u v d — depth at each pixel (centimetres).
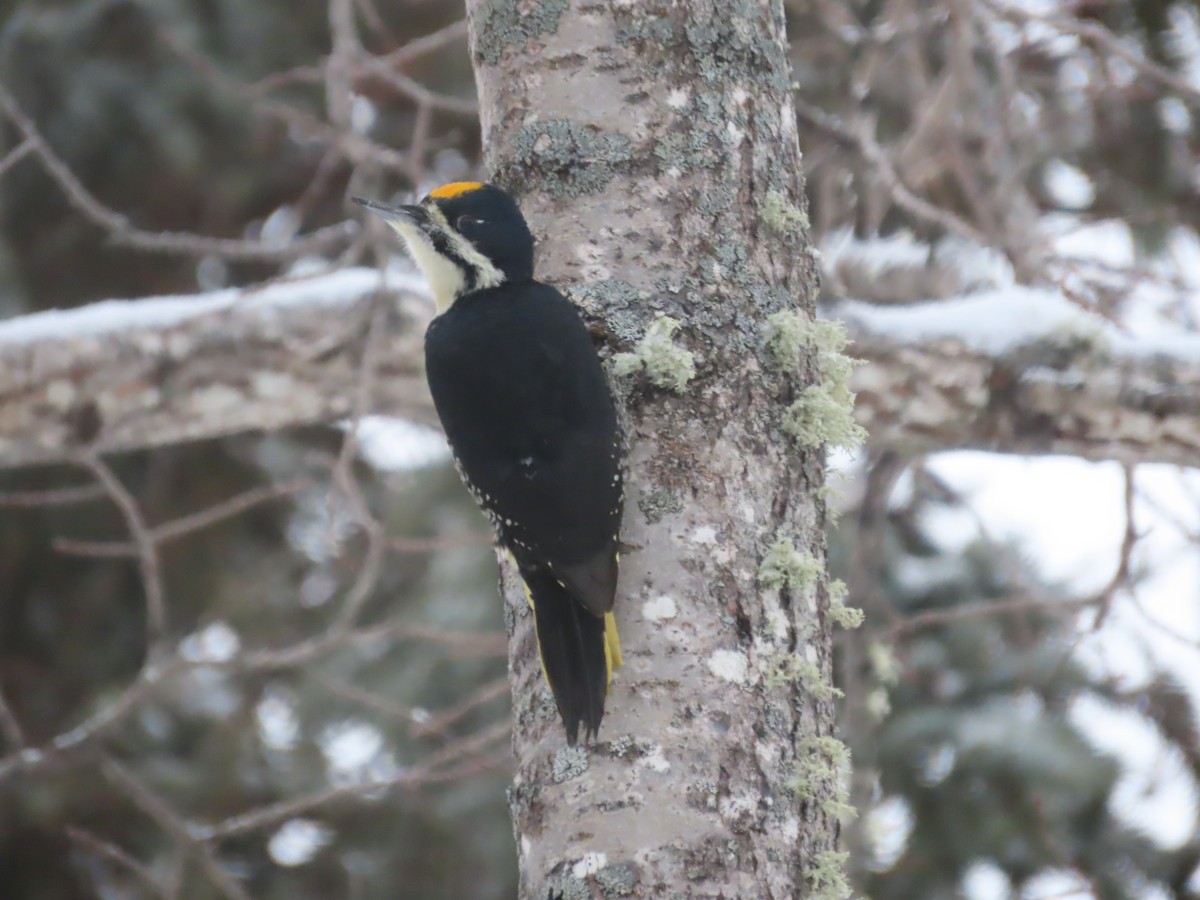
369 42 1731
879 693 1214
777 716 639
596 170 714
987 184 1347
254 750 1567
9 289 1689
